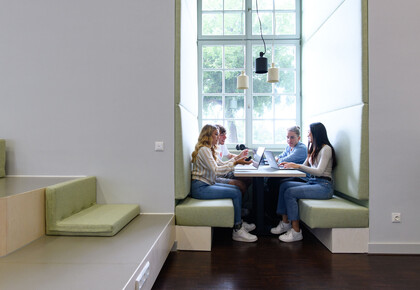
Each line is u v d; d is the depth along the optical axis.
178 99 2.92
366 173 2.84
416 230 2.84
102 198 2.92
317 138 3.32
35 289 1.42
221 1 4.89
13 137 2.89
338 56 3.36
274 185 4.15
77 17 2.88
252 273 2.44
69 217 2.39
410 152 2.83
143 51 2.90
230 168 3.24
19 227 1.96
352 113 3.00
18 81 2.89
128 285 1.50
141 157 2.90
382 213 2.85
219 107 4.91
